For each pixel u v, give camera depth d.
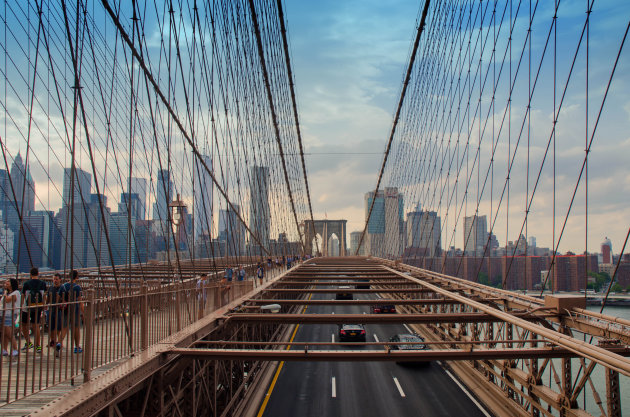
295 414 16.73
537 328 9.71
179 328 11.34
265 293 23.39
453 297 16.27
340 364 23.92
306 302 17.81
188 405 10.84
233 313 14.95
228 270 20.42
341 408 17.27
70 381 7.09
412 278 26.12
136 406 9.00
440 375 21.66
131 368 7.89
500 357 9.61
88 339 7.13
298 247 67.50
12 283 8.84
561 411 11.74
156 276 22.83
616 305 14.52
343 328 27.23
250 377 20.38
